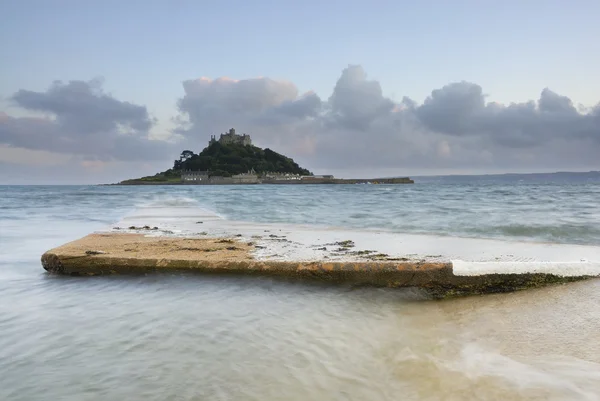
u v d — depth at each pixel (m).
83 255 6.32
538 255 6.93
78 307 4.62
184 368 3.07
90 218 18.20
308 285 5.73
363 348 3.53
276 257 6.48
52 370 3.04
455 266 5.62
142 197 48.62
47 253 6.38
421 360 3.29
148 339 3.64
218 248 7.43
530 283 5.57
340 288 5.62
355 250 7.38
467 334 3.91
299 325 4.09
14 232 12.55
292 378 2.95
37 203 33.56
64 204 31.78
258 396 2.68
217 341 3.61
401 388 2.83
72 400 2.62
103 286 5.62
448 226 12.38
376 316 4.48
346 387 2.83
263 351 3.41
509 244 8.42
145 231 10.92
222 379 2.91
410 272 5.69
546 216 15.05
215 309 4.58
